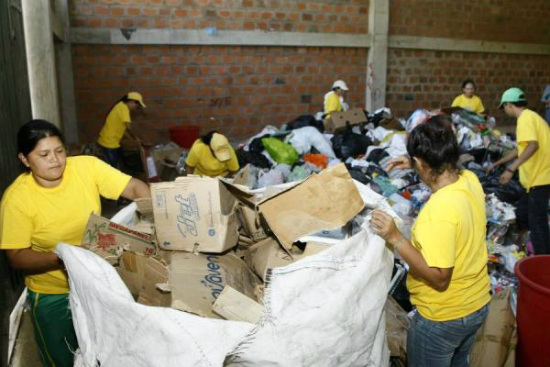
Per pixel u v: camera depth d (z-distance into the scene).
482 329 2.41
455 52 9.68
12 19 3.28
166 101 7.69
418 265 1.80
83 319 1.71
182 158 6.17
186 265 1.84
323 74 8.62
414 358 2.10
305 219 1.97
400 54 9.20
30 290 2.18
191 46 7.64
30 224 2.05
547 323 2.21
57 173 2.01
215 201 1.95
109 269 1.65
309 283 1.63
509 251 3.88
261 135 6.10
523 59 10.44
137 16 7.22
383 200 2.37
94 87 7.25
